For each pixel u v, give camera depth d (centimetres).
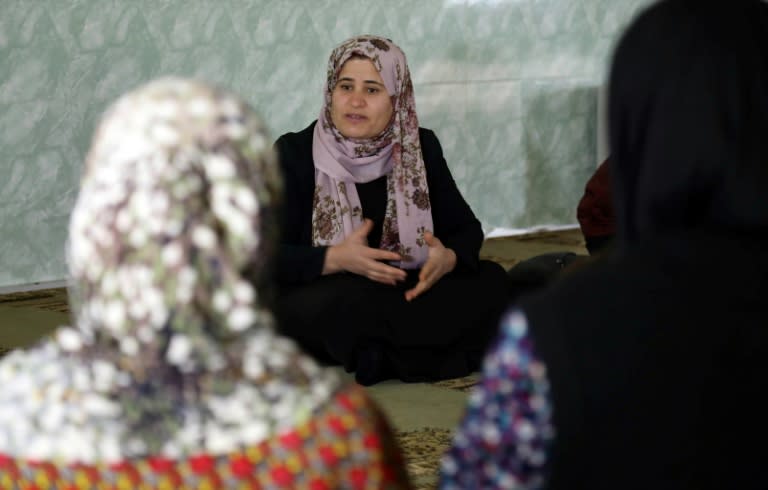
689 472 96
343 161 408
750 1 102
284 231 404
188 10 633
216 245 92
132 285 91
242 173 94
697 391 96
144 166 92
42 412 95
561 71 784
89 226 93
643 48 103
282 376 95
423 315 388
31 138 593
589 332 98
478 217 764
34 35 586
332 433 95
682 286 99
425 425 331
